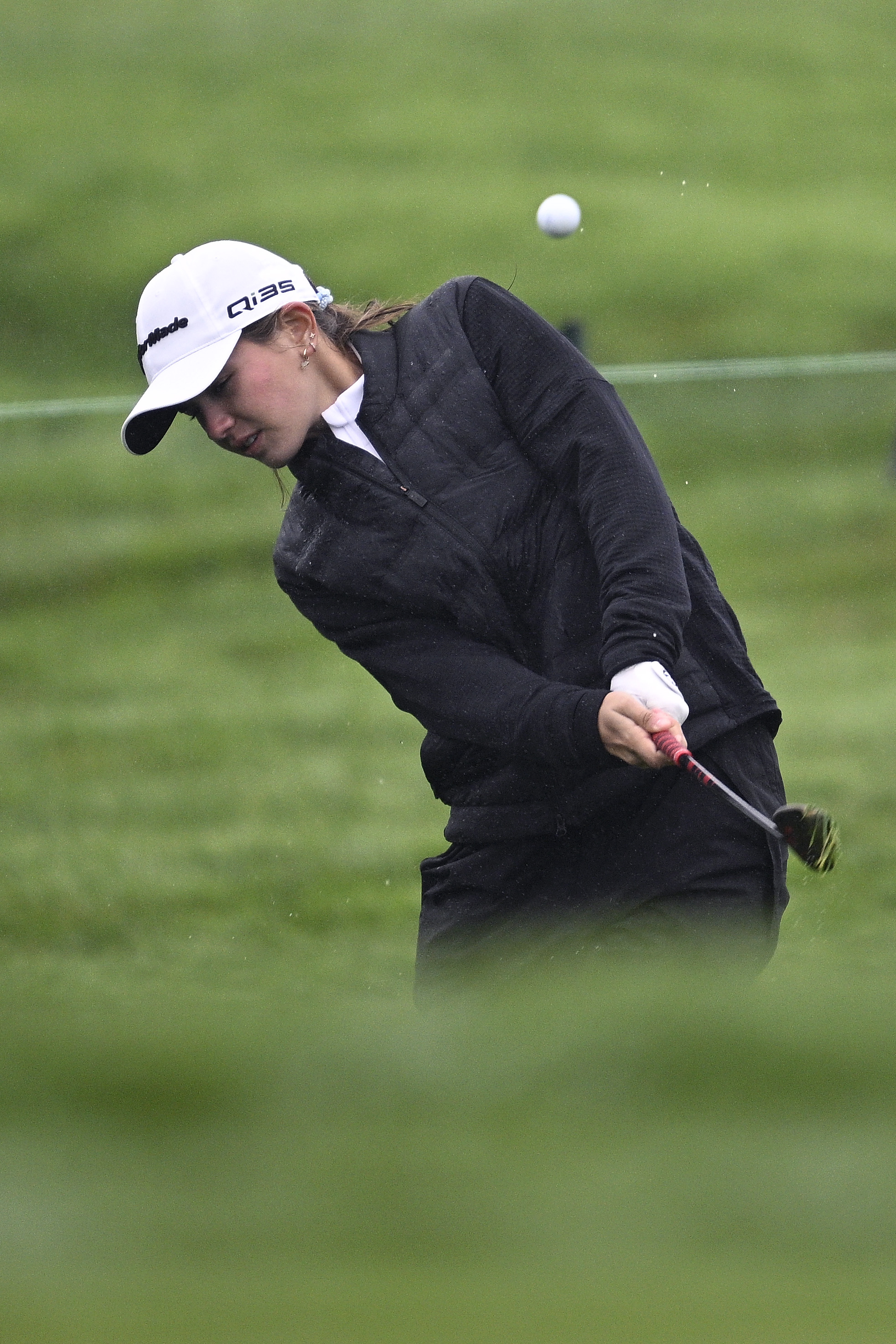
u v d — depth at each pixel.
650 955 9.99
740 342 83.44
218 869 26.47
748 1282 2.75
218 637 48.47
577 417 10.11
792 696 37.78
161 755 35.97
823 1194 2.99
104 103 121.38
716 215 100.56
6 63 129.12
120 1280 2.76
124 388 80.81
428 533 10.17
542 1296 2.70
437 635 10.38
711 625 10.41
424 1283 2.76
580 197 104.00
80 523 61.41
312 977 18.17
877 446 64.88
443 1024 4.40
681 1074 3.66
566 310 87.69
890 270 92.25
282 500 11.15
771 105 121.00
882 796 28.09
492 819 10.79
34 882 25.52
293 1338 2.60
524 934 10.78
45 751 36.59
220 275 10.17
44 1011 4.54
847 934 18.55
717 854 10.29
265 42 131.88
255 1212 2.95
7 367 83.75
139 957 20.53
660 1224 2.90
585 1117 3.42
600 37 132.00
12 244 98.44
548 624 10.23
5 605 52.81
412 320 10.52
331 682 42.72
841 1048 3.78
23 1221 2.93
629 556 9.77
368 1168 3.14
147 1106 3.45
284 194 105.69
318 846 27.95
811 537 55.56
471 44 130.88
